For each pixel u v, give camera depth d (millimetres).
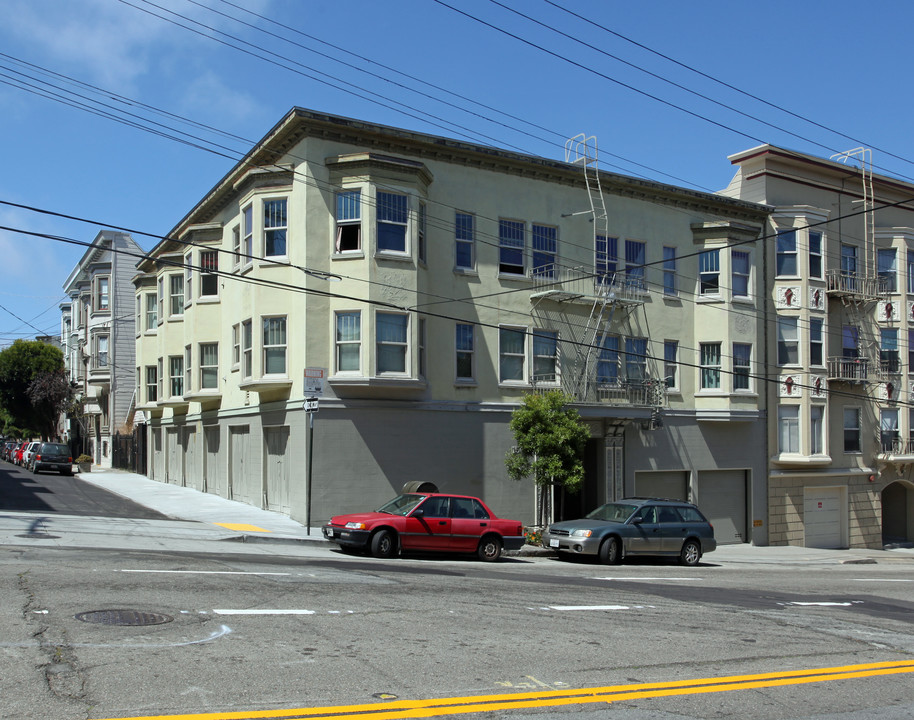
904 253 34469
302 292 22031
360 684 7152
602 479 26344
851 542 32500
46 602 9383
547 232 26000
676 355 28562
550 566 18047
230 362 27219
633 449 27203
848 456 32688
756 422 30078
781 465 30609
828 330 32094
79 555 13344
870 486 33438
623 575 16891
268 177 23406
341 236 22266
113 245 49000
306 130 22109
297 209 22547
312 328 21891
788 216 31266
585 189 26797
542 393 24750
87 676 6844
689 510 21062
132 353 48531
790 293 31047
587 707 6938
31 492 27453
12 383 56125
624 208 27641
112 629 8391
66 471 39469
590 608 11680
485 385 24203
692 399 28844
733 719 6926
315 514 21250
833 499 32531
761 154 31078
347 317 22078
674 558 21797
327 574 13156
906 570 23469
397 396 22484
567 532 19531
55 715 5930
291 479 22203
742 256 29922
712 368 26453
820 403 31328
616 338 27250
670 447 28016
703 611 12148
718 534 29141
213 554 15156
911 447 34219
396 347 22203
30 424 59312
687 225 29094
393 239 22406
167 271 33062
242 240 25000
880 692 8062
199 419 30750
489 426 24047
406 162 22406
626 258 27594
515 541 18688
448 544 17766
